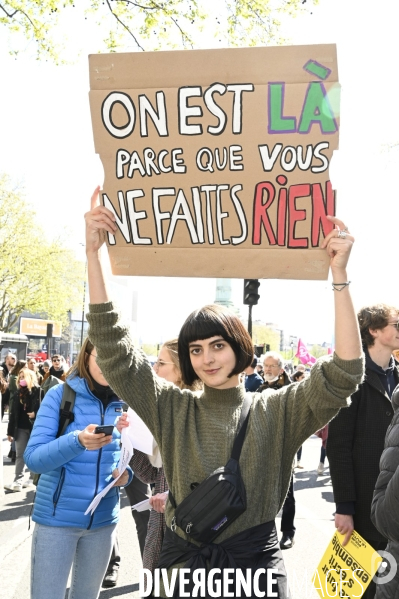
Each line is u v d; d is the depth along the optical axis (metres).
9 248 37.31
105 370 2.48
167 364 3.79
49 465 3.10
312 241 2.48
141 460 3.69
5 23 9.24
